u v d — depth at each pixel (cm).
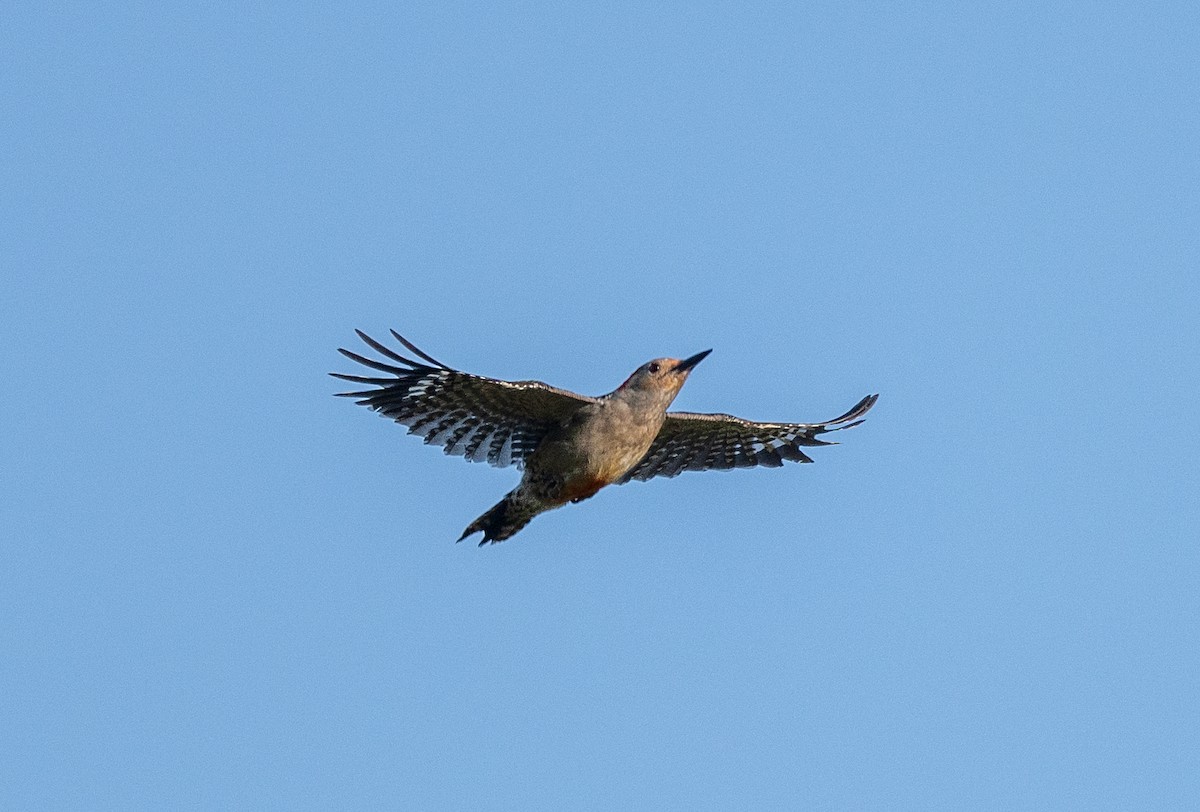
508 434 1678
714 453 1886
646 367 1656
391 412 1628
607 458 1653
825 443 1888
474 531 1723
